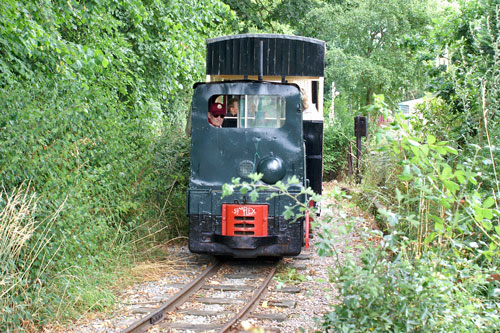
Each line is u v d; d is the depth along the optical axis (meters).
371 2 31.78
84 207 7.81
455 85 8.46
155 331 6.27
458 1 10.31
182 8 14.67
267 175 9.14
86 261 7.70
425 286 4.70
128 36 13.75
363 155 17.11
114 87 12.37
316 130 11.21
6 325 5.89
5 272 6.20
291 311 7.00
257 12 24.08
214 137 9.39
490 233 6.48
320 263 9.66
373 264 4.77
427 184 5.36
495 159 6.95
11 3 7.99
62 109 8.19
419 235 5.61
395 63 32.53
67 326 6.43
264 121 9.44
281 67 10.91
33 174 6.97
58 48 9.25
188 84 18.30
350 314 4.66
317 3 25.73
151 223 10.67
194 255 10.38
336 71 31.69
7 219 6.27
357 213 12.47
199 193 9.30
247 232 9.13
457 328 4.78
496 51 7.73
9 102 7.15
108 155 9.43
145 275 8.73
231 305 7.23
